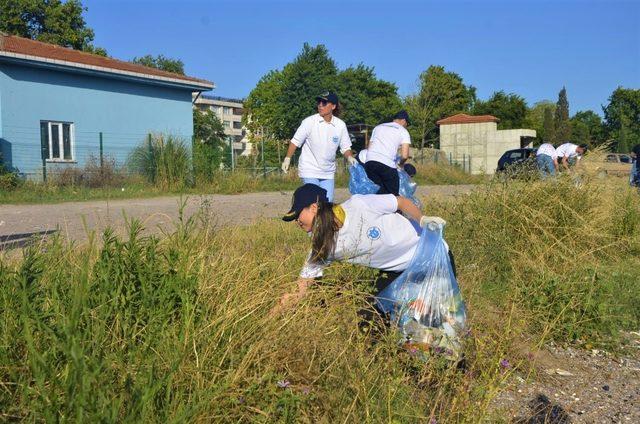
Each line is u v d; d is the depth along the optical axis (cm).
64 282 300
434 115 5097
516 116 6506
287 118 4934
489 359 323
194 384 253
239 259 365
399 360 321
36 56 1966
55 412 209
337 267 377
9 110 1947
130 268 298
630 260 693
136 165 1984
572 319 446
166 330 272
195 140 2348
